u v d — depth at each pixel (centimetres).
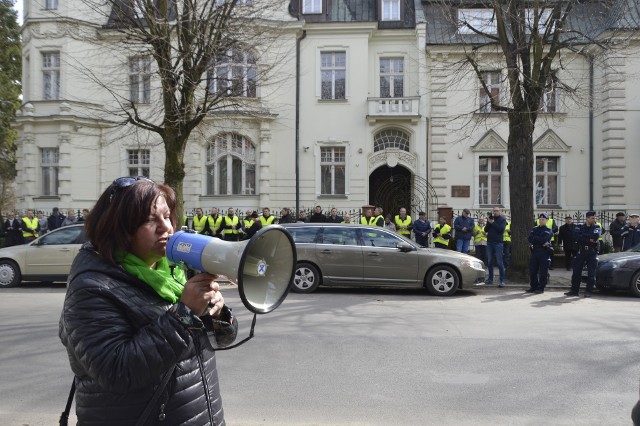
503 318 829
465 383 507
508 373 538
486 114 1731
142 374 153
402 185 2073
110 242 171
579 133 2016
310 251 1126
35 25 1998
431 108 2020
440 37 2023
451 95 2009
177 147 1148
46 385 502
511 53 1291
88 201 2027
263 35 1338
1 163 2648
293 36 1992
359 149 1998
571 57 1939
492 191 2034
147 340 155
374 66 2061
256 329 738
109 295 162
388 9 2061
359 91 2009
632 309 929
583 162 2016
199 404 176
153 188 181
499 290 1197
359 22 1988
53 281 1260
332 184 2033
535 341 670
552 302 1012
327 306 937
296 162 1994
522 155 1295
